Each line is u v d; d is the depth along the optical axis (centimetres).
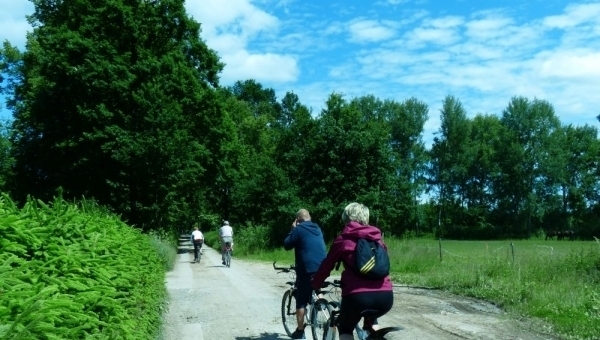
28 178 3425
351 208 605
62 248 498
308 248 813
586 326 944
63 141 3206
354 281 567
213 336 898
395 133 7950
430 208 8662
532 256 1647
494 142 8381
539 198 8156
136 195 3369
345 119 4047
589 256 1540
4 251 437
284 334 916
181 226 5675
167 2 3628
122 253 672
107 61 3189
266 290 1513
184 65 3556
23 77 4191
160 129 3238
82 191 3331
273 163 4941
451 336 893
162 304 979
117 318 439
